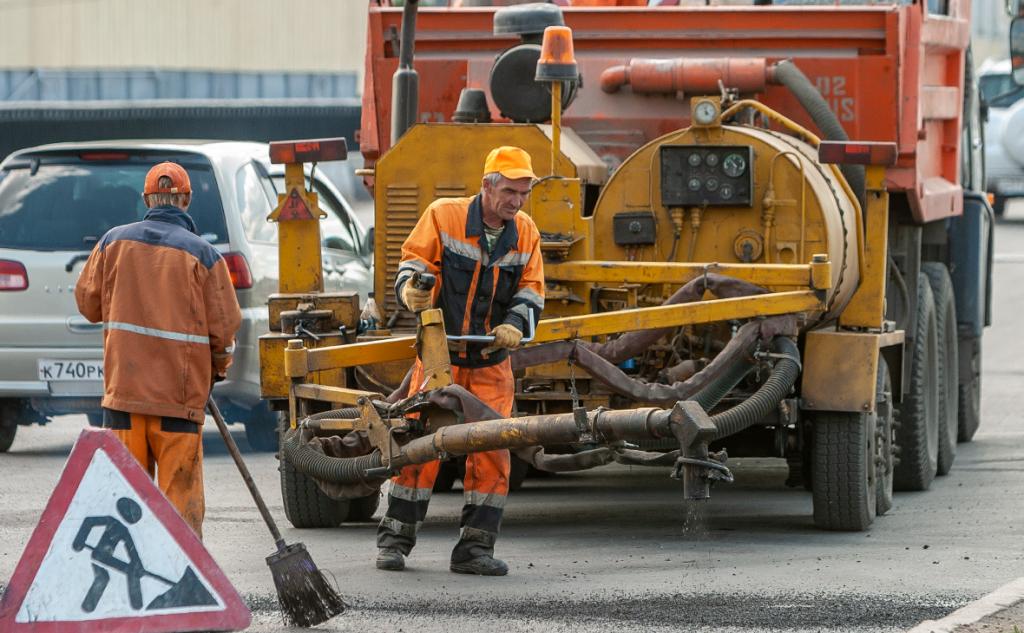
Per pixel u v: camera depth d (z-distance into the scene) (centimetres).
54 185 3009
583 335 1984
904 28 2509
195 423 1716
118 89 8075
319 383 2155
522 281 1870
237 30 9756
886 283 2620
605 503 2570
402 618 1642
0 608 1426
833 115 2408
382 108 2658
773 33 2525
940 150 2980
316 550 2066
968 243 3175
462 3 2736
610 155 2539
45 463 2939
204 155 2939
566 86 2328
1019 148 9112
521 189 1816
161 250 1705
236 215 2927
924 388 2664
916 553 2020
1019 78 3209
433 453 1744
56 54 8819
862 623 1608
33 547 1438
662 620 1622
